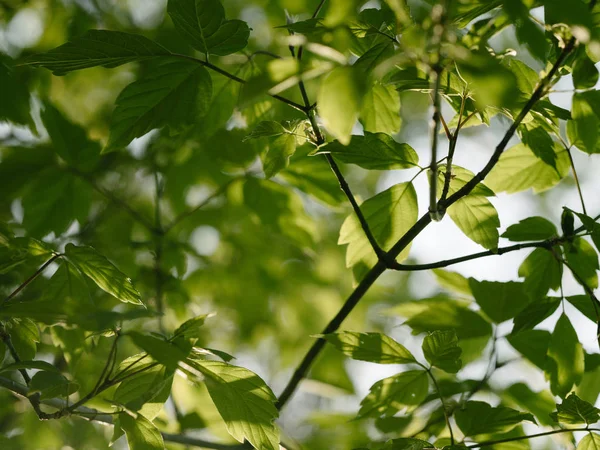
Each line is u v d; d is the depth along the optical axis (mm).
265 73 2186
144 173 2799
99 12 3037
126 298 2363
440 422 2475
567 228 2375
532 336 2482
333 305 3629
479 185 2381
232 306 3236
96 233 2754
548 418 2498
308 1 2404
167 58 2352
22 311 2250
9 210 2736
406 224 2420
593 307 2404
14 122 2635
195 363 2328
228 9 2990
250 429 2336
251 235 3156
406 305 2527
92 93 3039
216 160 2670
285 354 3654
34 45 2809
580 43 2312
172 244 2744
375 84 2422
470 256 2379
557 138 2438
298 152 2645
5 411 2629
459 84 2318
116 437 2318
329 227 3736
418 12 2299
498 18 2312
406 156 2375
